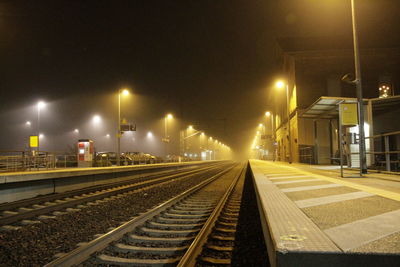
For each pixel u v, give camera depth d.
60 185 15.77
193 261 5.02
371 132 21.42
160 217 8.77
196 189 15.66
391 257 2.74
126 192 15.02
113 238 6.18
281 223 4.04
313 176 12.69
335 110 24.83
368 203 5.55
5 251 5.79
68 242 6.23
